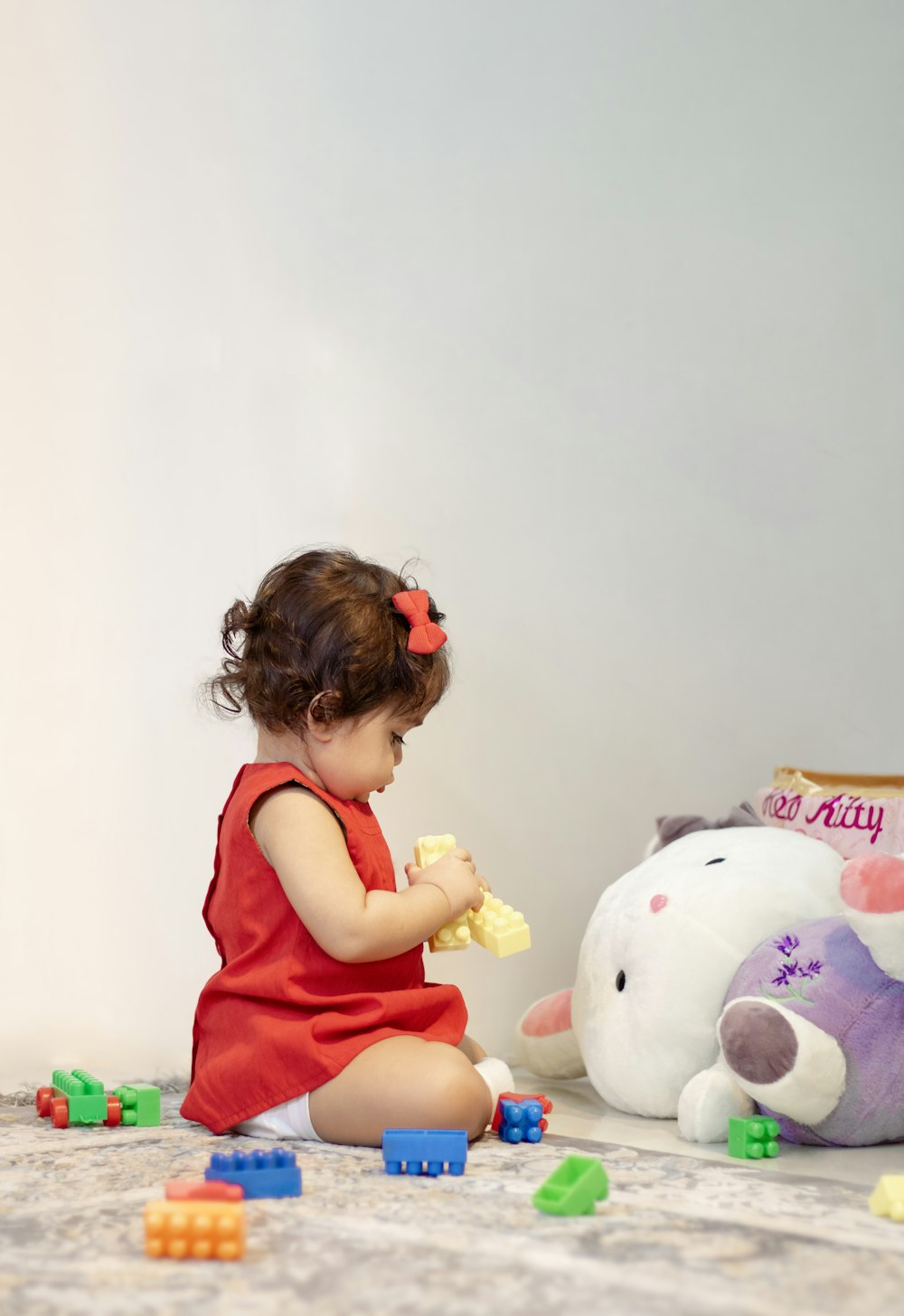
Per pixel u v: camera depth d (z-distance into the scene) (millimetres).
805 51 1967
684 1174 1023
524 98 1813
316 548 1669
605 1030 1354
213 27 1682
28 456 1577
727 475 1889
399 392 1727
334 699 1221
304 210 1705
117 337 1625
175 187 1658
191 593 1631
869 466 1962
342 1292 713
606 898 1458
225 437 1658
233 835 1249
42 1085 1485
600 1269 752
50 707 1563
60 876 1549
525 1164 1054
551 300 1815
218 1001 1243
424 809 1691
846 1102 1145
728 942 1299
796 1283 729
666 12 1894
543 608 1774
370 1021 1172
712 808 1841
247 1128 1196
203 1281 735
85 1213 893
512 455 1777
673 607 1845
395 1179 989
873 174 1994
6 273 1582
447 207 1771
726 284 1906
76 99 1625
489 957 1705
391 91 1753
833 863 1399
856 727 1919
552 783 1760
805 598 1913
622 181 1860
